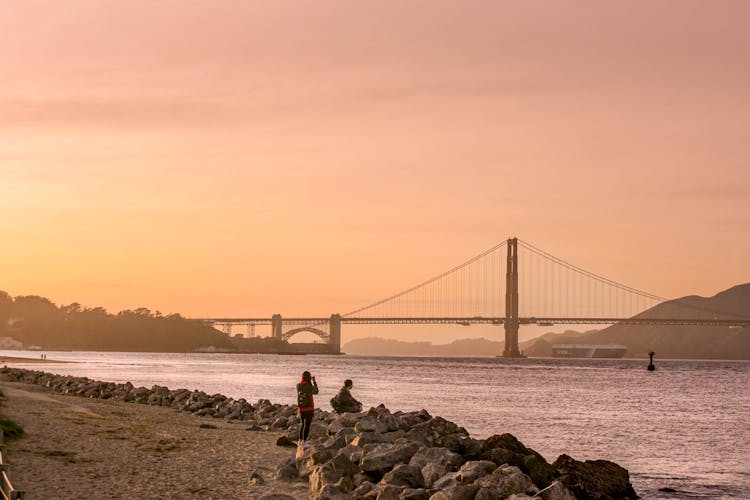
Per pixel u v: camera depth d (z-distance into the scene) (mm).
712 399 93125
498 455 26000
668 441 47938
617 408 75125
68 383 63031
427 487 21109
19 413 35219
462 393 91438
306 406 28703
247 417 41750
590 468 25531
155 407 47281
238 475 22688
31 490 19562
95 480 21094
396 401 75438
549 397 89688
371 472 22375
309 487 21109
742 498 29453
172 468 23375
